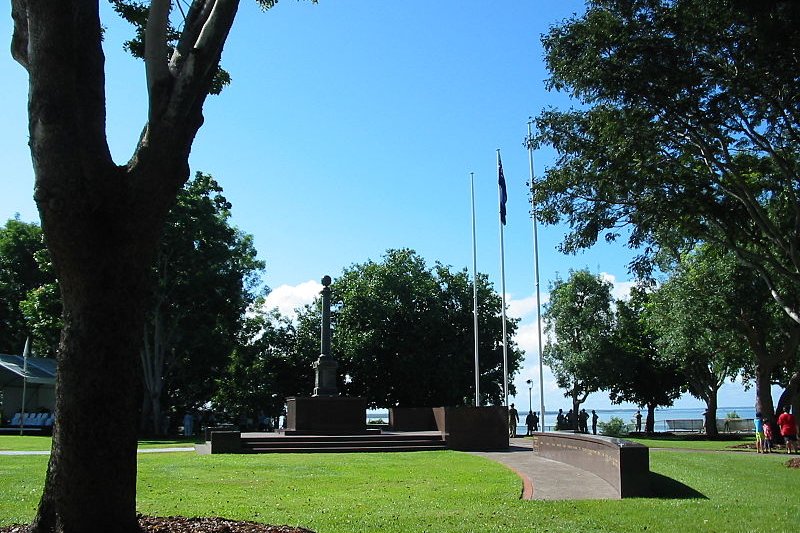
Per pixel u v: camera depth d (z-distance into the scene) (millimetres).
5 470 15953
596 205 20984
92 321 6461
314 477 15414
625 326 52844
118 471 6488
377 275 52312
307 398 28391
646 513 10633
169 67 7477
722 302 33562
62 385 6461
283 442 25281
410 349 51250
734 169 19547
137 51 10898
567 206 21156
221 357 48312
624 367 51125
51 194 6301
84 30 6488
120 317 6574
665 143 19734
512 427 40250
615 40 17453
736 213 21125
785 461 22078
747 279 32156
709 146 20047
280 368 53312
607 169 19969
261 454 23156
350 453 24078
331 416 28484
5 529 7418
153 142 6848
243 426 52500
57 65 6328
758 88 17359
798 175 20906
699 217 21969
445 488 13453
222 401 52156
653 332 47812
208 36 7102
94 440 6387
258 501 11633
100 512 6379
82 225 6352
